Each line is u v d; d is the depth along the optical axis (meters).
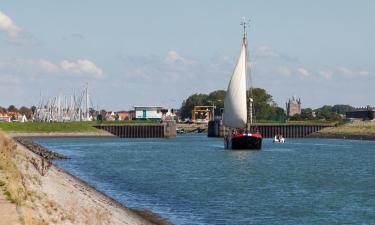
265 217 57.28
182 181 94.31
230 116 189.00
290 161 147.62
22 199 38.62
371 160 152.75
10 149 80.94
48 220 35.59
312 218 57.03
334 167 127.44
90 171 114.38
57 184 59.44
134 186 85.56
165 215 56.50
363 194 76.56
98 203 52.97
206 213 59.00
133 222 46.78
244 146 187.62
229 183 91.19
